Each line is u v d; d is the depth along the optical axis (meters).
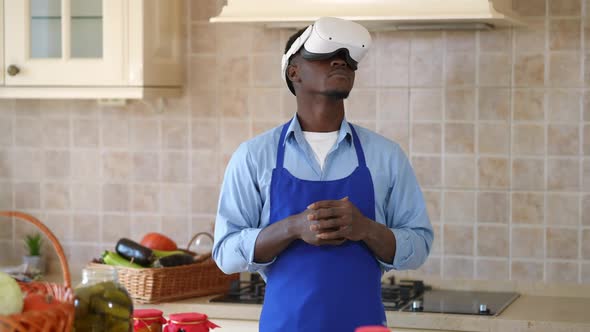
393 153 2.18
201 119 3.44
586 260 3.16
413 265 2.15
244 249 2.09
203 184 3.45
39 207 3.60
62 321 1.47
